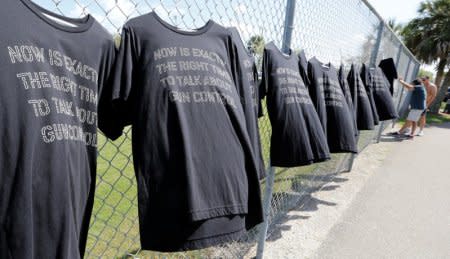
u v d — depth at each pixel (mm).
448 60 17328
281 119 1807
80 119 944
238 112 1299
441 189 4195
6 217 746
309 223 3041
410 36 19250
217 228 1216
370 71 3959
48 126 816
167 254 2191
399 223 3145
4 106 734
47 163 809
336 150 2414
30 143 770
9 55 750
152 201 1103
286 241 2686
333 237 2803
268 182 2195
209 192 1182
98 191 2895
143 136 1072
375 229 2998
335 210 3377
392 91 4570
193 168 1134
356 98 3090
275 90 1794
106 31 1043
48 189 812
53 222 822
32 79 790
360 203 3598
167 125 1097
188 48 1179
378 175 4680
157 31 1125
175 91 1111
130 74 1052
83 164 958
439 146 7215
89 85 966
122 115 1125
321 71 2338
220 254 2285
